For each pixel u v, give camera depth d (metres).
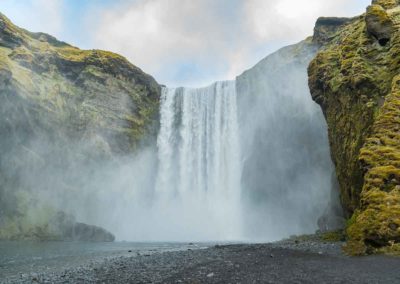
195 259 22.83
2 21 76.00
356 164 34.03
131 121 86.44
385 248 21.03
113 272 20.09
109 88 85.31
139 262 23.84
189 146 90.94
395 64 35.72
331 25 71.75
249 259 20.97
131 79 90.75
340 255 21.58
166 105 95.38
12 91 63.41
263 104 82.06
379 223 22.09
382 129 28.75
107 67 86.75
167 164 90.75
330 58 46.69
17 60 72.12
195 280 15.93
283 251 24.06
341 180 39.03
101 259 29.64
